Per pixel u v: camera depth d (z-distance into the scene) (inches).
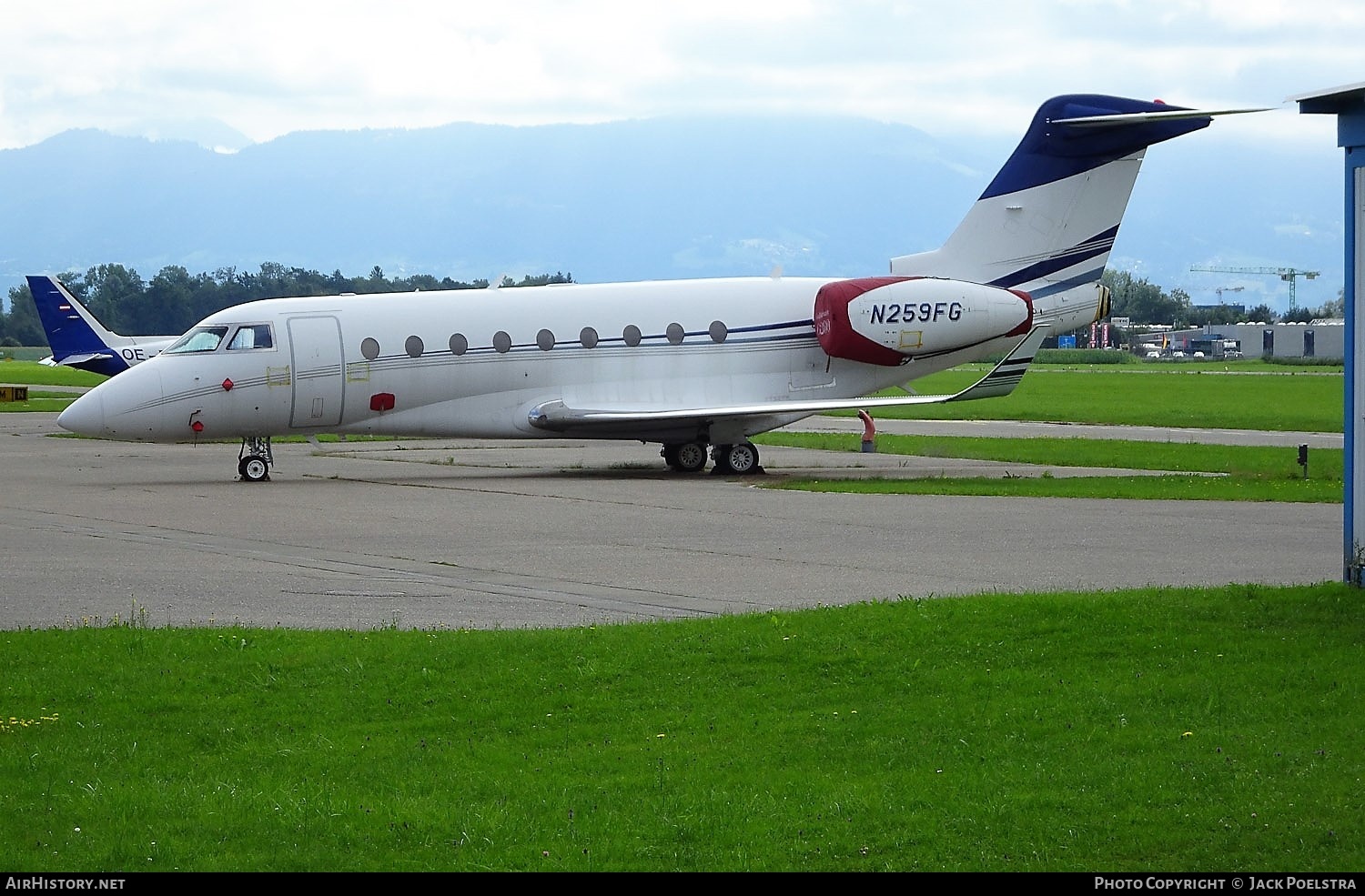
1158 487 1722.4
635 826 518.0
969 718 633.6
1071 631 772.6
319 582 1070.4
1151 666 709.3
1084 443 2586.1
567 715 664.4
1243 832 495.2
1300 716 621.3
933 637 768.9
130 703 691.4
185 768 601.6
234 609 959.0
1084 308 2105.1
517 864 486.3
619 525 1411.2
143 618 896.3
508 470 2105.1
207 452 2544.3
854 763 584.1
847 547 1239.5
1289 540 1253.1
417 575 1104.2
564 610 944.3
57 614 942.4
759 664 731.4
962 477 1941.4
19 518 1492.4
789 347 2074.3
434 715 672.4
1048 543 1248.2
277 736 644.7
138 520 1473.9
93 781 582.2
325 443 2778.1
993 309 2037.4
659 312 2031.3
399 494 1737.2
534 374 1979.6
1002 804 526.3
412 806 541.3
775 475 2003.0
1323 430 3070.9
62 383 5910.4
